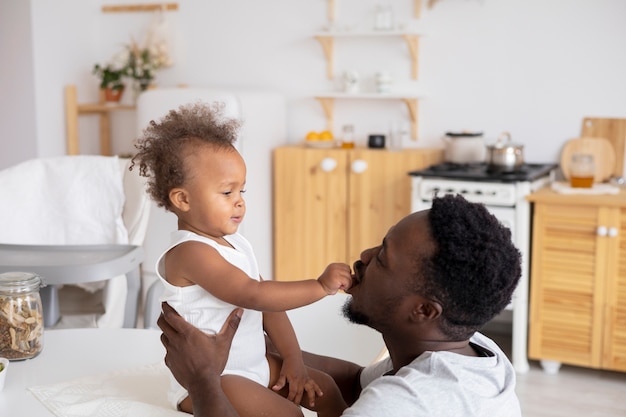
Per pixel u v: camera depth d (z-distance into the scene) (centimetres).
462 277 110
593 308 358
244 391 135
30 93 473
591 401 339
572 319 363
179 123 142
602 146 405
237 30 484
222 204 139
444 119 441
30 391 158
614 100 403
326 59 464
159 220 335
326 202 436
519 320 370
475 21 427
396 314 117
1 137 488
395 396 106
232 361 140
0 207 295
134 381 163
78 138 499
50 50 481
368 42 453
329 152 432
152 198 147
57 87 488
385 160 420
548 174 401
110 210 303
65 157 311
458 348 119
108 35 516
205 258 135
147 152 143
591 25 403
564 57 410
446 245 111
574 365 385
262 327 150
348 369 157
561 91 413
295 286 131
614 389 353
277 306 132
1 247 258
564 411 328
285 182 444
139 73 484
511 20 419
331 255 438
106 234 303
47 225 304
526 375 371
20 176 302
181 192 139
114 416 145
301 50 469
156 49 489
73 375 169
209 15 489
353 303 127
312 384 145
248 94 433
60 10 486
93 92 516
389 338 123
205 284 135
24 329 176
